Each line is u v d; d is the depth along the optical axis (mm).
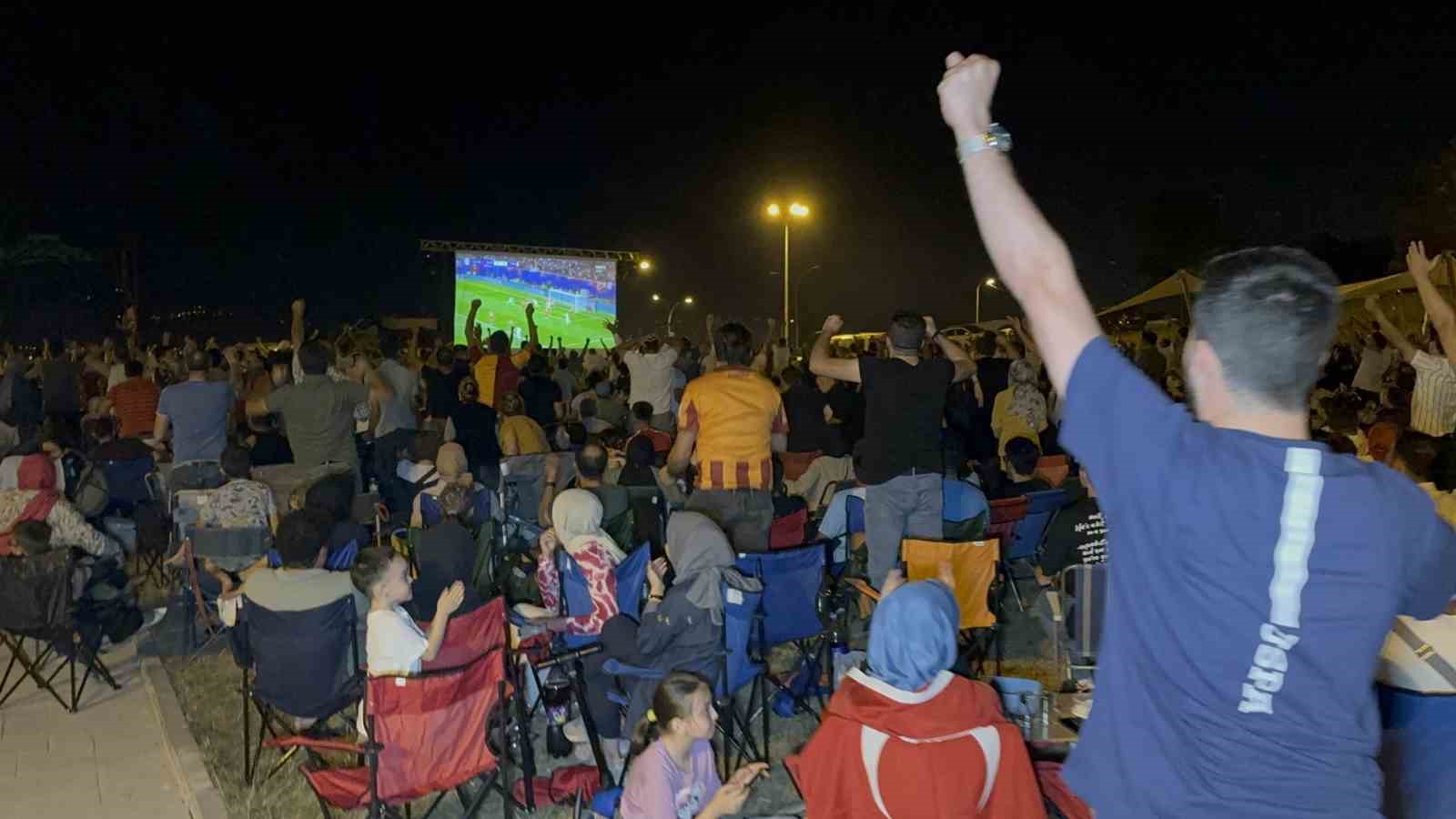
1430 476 4086
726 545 4352
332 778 3986
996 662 5797
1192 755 1385
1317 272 1450
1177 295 18141
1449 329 3537
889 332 5281
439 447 7578
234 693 5781
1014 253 1532
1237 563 1350
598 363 14125
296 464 7184
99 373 13562
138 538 7676
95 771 4949
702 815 3373
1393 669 2863
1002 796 2646
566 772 4504
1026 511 6441
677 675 3473
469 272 34875
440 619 4043
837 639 5582
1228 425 1471
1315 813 1342
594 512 4867
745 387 5402
